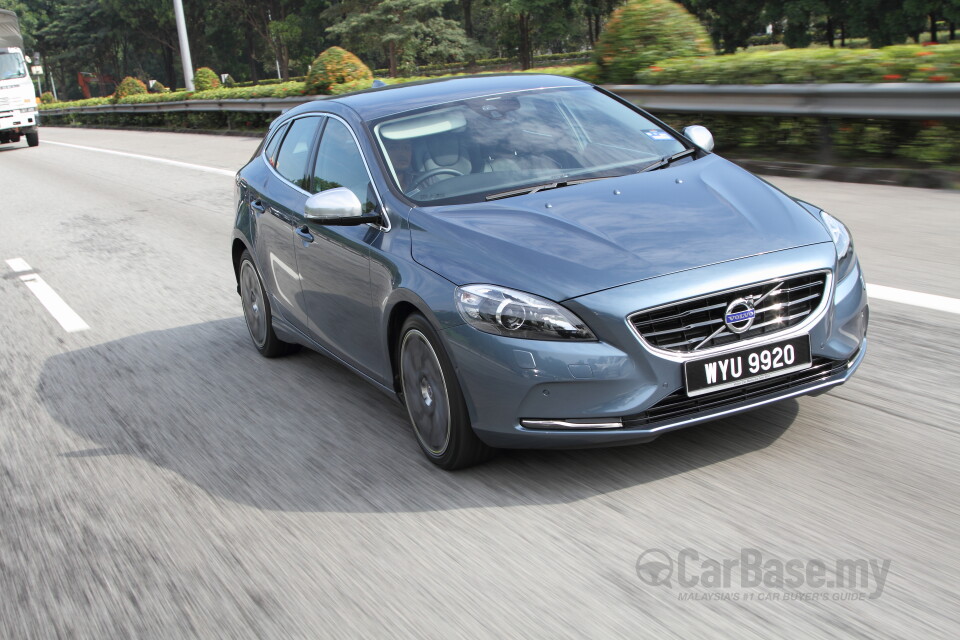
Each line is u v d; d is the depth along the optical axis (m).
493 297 3.49
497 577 3.06
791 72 9.71
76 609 3.22
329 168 4.89
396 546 3.35
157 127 31.67
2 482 4.47
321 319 4.90
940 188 8.45
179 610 3.11
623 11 12.09
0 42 29.73
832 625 2.59
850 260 3.82
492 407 3.52
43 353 6.75
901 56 8.79
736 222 3.74
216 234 10.93
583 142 4.60
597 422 3.40
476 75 5.45
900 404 4.12
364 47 73.50
